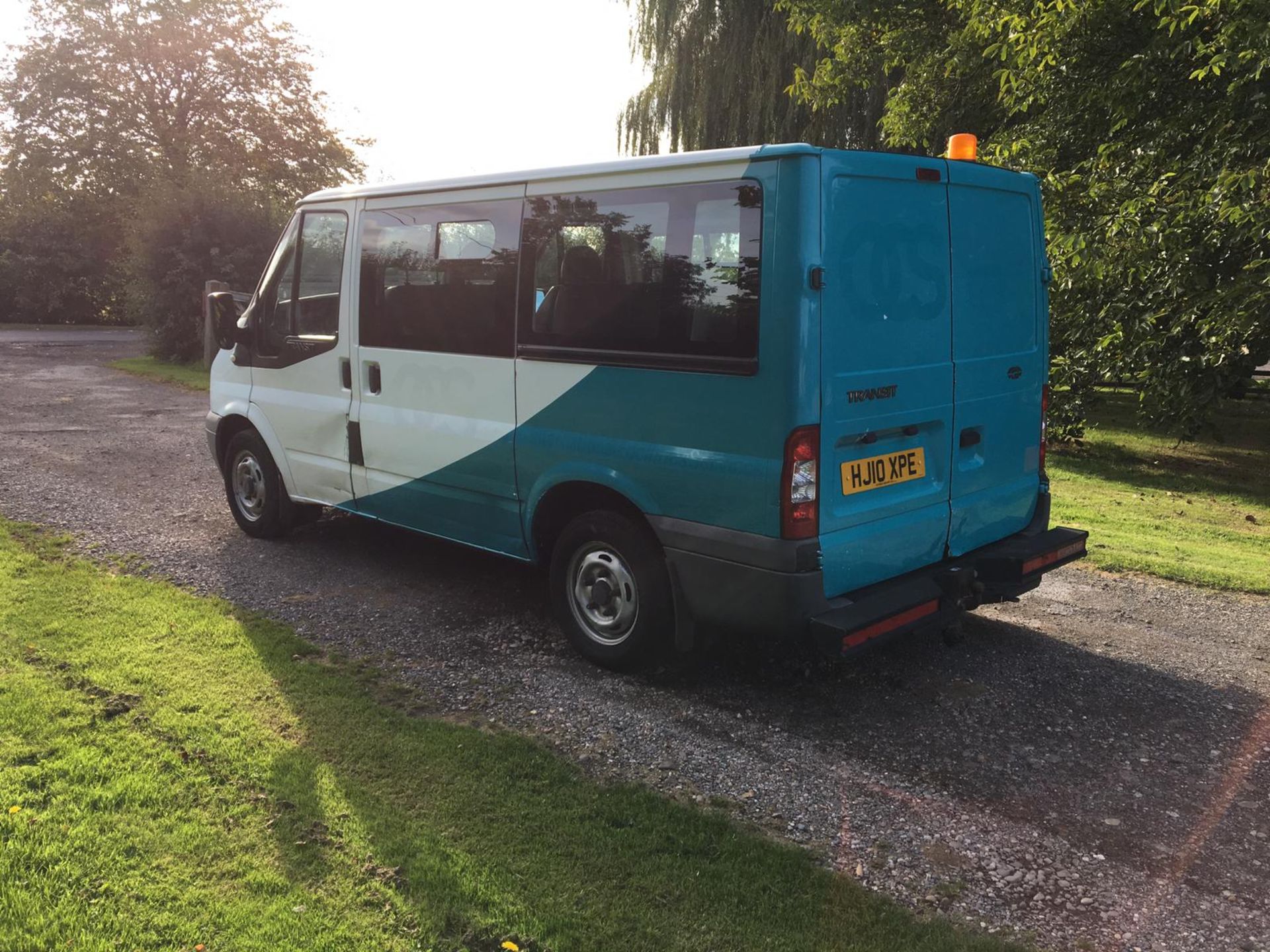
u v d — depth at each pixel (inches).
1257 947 103.8
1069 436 439.5
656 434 154.7
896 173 149.0
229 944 97.5
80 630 179.9
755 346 139.6
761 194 138.4
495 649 182.2
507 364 177.8
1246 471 409.4
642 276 154.4
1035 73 433.7
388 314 201.8
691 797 131.3
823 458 140.9
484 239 179.9
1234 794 136.4
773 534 141.0
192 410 500.1
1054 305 420.2
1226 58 332.5
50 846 111.8
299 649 175.3
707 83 743.7
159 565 226.8
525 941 99.8
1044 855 120.0
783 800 131.3
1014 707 163.9
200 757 134.3
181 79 1310.3
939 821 127.2
